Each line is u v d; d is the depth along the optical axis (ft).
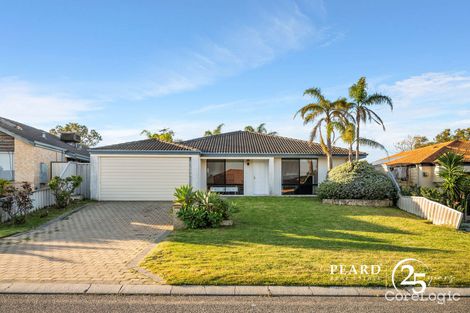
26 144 59.93
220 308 16.38
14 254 26.00
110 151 61.77
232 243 28.76
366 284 19.31
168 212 48.49
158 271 21.29
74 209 50.52
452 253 26.30
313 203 56.18
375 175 57.57
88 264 23.11
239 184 73.26
